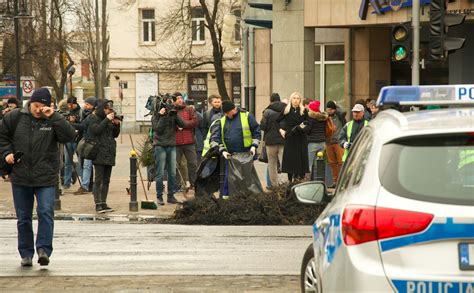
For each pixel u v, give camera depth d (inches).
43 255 650.8
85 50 4131.4
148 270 661.9
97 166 1035.9
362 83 2058.3
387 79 2060.8
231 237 847.7
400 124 335.3
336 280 324.2
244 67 2239.2
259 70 2213.3
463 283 298.7
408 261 303.6
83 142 1061.8
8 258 717.3
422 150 319.9
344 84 2107.5
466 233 300.2
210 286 594.9
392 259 305.3
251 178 1034.1
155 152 1111.6
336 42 2113.7
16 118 647.8
